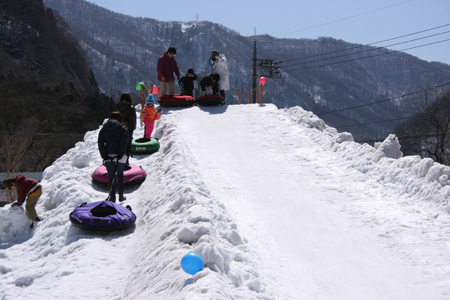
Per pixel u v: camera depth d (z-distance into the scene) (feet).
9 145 131.03
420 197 27.71
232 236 20.74
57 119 186.80
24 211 29.58
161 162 36.52
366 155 35.91
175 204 24.44
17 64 304.50
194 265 14.11
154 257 18.98
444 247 21.81
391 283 18.65
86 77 383.04
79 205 29.27
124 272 20.07
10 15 354.74
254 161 39.68
